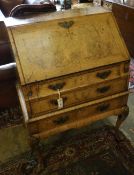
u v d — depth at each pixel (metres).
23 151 1.82
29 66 1.31
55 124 1.50
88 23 1.49
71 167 1.67
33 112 1.39
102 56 1.44
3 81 1.95
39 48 1.36
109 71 1.47
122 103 1.68
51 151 1.80
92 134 1.93
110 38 1.50
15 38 1.35
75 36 1.43
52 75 1.31
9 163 1.72
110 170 1.64
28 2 4.04
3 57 2.23
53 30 1.41
